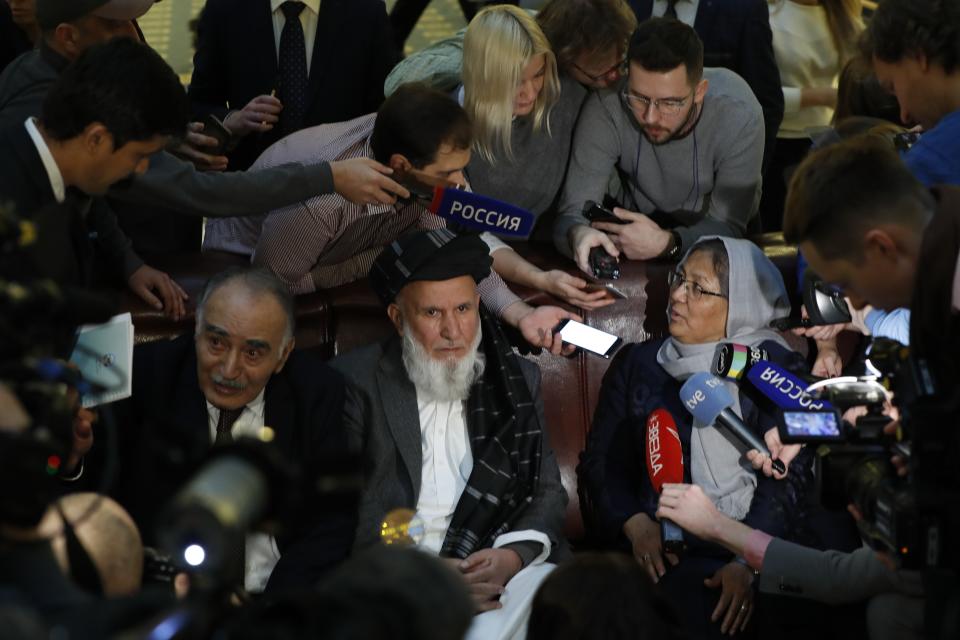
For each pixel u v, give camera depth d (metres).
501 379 3.90
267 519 1.68
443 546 3.74
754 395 3.99
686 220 4.59
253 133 5.01
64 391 1.80
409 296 3.76
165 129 3.01
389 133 3.87
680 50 4.10
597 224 4.41
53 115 2.95
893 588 3.31
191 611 1.44
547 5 4.52
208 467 1.64
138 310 3.99
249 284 3.47
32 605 1.48
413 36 7.28
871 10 6.12
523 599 3.62
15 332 1.74
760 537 3.58
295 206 4.01
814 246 2.68
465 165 4.04
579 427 4.29
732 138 4.41
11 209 1.89
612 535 3.97
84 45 3.46
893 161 2.62
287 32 4.95
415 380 3.79
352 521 3.61
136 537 2.05
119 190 3.46
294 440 3.59
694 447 3.96
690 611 3.76
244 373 3.47
